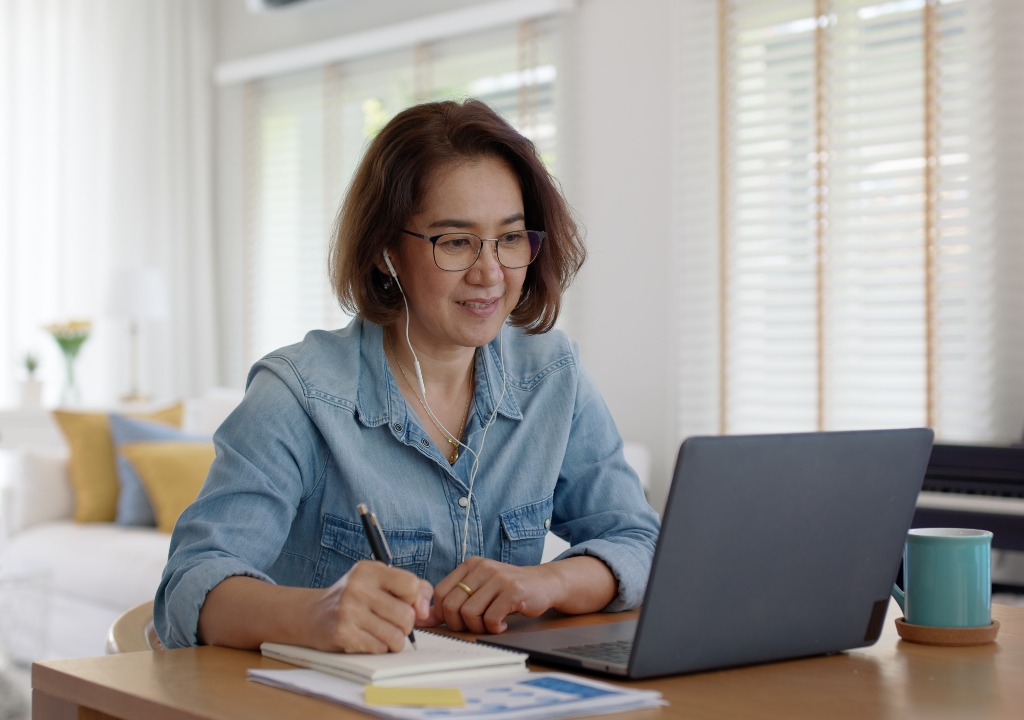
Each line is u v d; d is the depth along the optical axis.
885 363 3.16
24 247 4.50
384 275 1.30
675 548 0.81
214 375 5.00
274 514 1.14
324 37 4.65
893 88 3.09
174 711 0.73
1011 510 2.23
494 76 4.09
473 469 1.29
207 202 4.99
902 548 0.95
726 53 3.44
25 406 4.20
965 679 0.84
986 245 2.95
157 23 4.87
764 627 0.87
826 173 3.26
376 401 1.25
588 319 3.77
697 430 3.51
